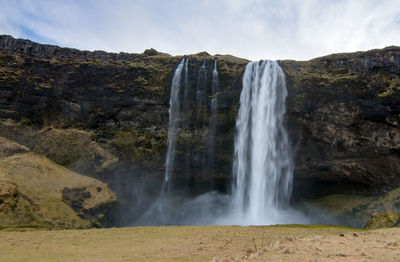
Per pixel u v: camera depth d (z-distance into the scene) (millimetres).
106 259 18328
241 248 22250
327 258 13305
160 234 31156
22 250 22703
